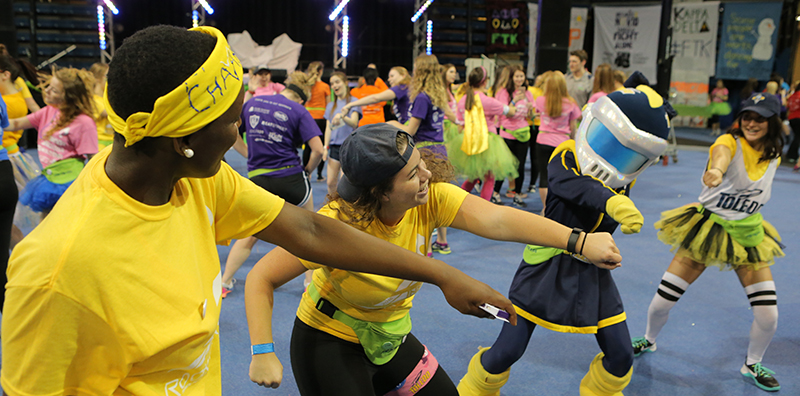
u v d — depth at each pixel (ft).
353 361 5.83
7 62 14.60
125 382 3.01
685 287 10.52
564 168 7.63
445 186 5.61
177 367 3.15
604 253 4.40
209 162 2.88
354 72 61.52
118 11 55.06
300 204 13.50
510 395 9.68
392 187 5.01
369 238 3.79
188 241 3.17
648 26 58.23
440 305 13.39
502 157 20.29
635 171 7.52
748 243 9.89
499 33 58.08
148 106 2.60
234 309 12.87
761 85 58.08
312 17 61.36
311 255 3.76
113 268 2.72
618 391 7.99
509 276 15.56
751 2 56.59
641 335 11.89
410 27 61.41
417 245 5.76
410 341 6.22
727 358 11.10
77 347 2.77
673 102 60.03
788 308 13.56
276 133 12.80
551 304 7.72
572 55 25.79
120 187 2.80
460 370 10.41
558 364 10.78
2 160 10.02
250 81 28.17
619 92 7.55
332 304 5.81
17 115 14.88
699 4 57.47
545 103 20.63
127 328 2.80
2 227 10.03
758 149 9.64
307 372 5.89
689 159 39.11
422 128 16.56
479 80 19.83
